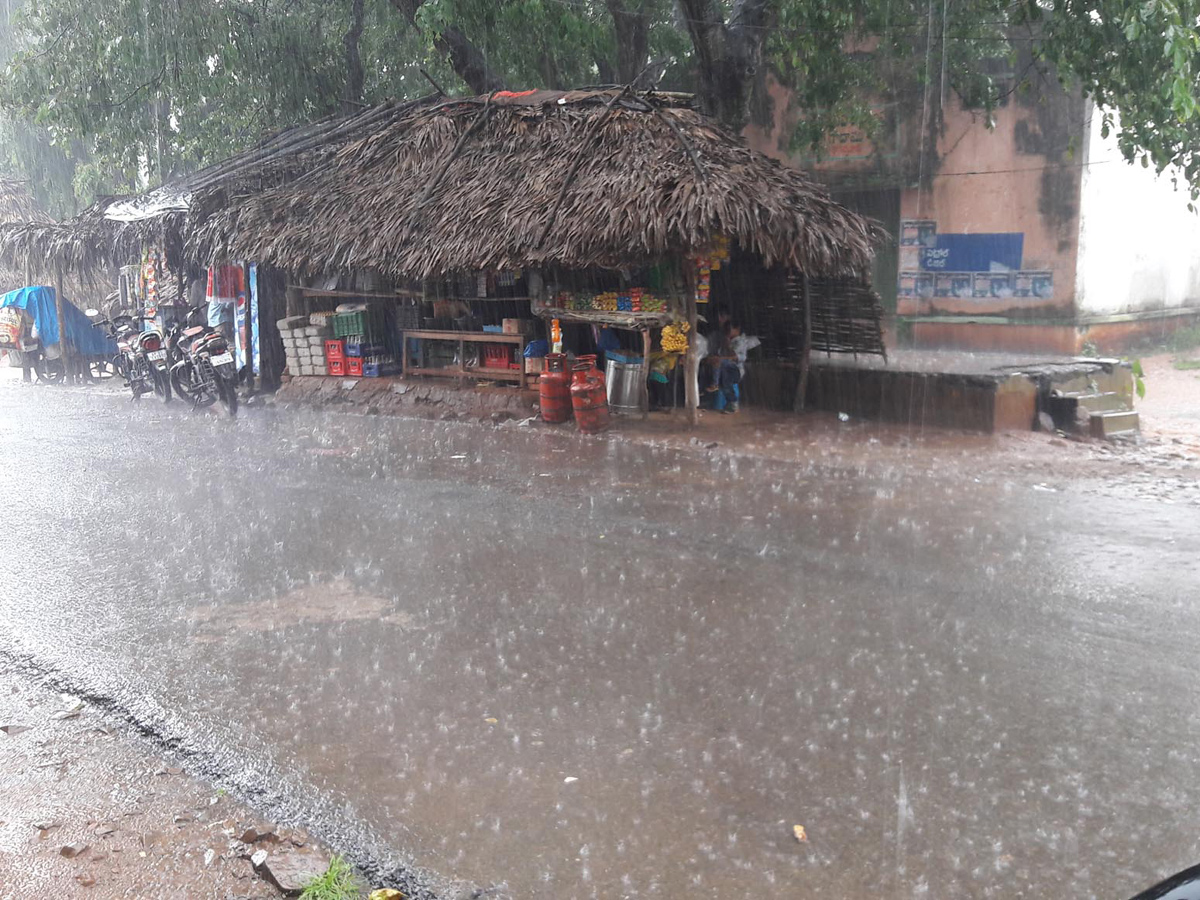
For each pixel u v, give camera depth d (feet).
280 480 30.09
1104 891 9.73
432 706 14.19
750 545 21.89
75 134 63.10
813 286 40.86
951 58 46.39
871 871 10.13
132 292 65.21
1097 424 34.30
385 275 42.63
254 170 51.39
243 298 51.88
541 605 18.33
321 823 11.28
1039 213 50.62
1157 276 52.80
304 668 15.64
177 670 15.67
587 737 13.15
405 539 23.06
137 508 26.68
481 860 10.52
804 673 14.99
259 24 56.85
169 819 11.50
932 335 54.80
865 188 56.39
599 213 34.55
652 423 37.55
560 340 39.63
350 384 47.47
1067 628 16.61
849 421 37.78
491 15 46.73
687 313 36.45
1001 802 11.35
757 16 44.78
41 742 13.42
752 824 11.04
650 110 37.60
